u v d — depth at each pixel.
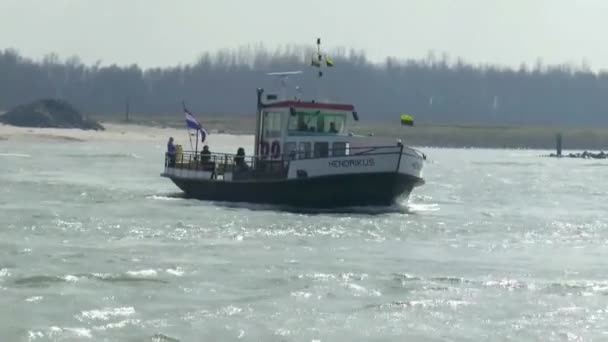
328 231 174.38
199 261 138.88
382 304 113.94
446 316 109.56
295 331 101.62
